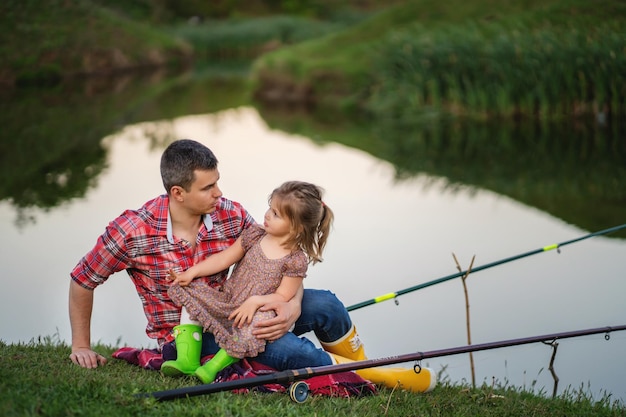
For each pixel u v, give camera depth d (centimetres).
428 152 1332
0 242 763
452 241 795
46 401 305
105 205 934
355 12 4350
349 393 379
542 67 1605
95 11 3005
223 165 1188
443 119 1673
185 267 384
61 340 518
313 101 2003
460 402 394
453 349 380
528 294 643
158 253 380
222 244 393
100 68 2731
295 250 381
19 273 669
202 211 378
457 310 612
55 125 1617
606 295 637
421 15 2352
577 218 890
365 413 351
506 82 1631
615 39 1561
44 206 928
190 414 312
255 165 1193
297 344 372
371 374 392
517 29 1930
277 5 4584
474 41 1712
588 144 1367
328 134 1530
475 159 1271
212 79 2602
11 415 287
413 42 1812
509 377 493
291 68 2077
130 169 1175
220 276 397
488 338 557
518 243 790
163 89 2317
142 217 378
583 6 2030
